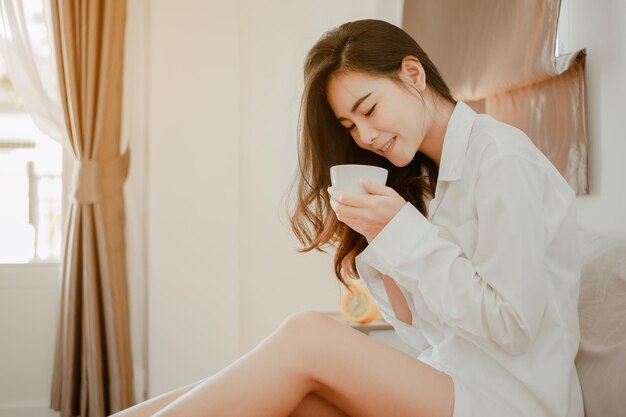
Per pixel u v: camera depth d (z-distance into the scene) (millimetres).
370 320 2520
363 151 1394
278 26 3002
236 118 2928
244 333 2949
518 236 1014
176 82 2887
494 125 1148
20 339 2873
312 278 3006
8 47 2791
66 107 2744
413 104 1205
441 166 1184
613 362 1193
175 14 2900
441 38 2389
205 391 984
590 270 1386
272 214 2984
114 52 2812
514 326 1003
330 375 1030
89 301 2660
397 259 1088
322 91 1287
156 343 2820
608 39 1664
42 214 2969
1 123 2943
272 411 1000
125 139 2855
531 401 1055
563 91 1804
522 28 1904
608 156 1662
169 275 2844
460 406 1026
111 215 2760
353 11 2986
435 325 1181
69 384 2658
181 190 2867
